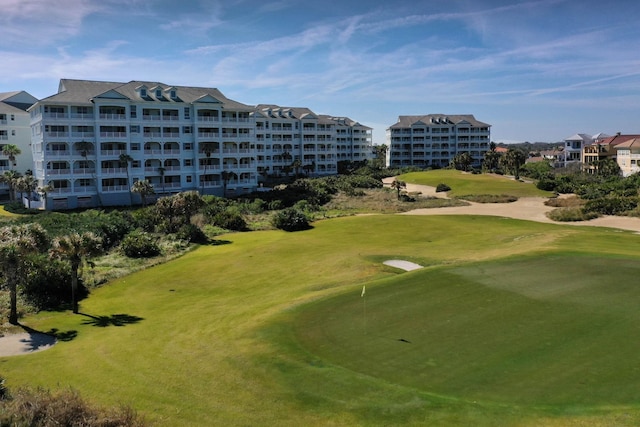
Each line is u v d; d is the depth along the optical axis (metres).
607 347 19.42
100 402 17.94
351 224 64.50
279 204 85.25
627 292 26.66
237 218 64.25
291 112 153.12
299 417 15.88
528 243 45.47
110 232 54.59
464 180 123.81
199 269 42.88
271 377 18.94
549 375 17.27
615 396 15.62
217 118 100.88
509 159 134.62
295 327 24.34
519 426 14.26
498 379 17.19
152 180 95.75
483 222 67.12
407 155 193.25
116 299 35.69
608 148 149.50
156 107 94.06
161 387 19.11
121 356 23.22
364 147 189.62
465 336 21.33
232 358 21.38
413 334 21.98
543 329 21.62
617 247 40.53
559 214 73.75
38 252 33.66
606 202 75.31
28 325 30.42
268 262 43.81
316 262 42.41
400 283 30.69
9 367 22.80
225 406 17.08
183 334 26.27
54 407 15.88
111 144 90.31
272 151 147.38
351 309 26.31
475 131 191.50
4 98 111.62
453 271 32.75
